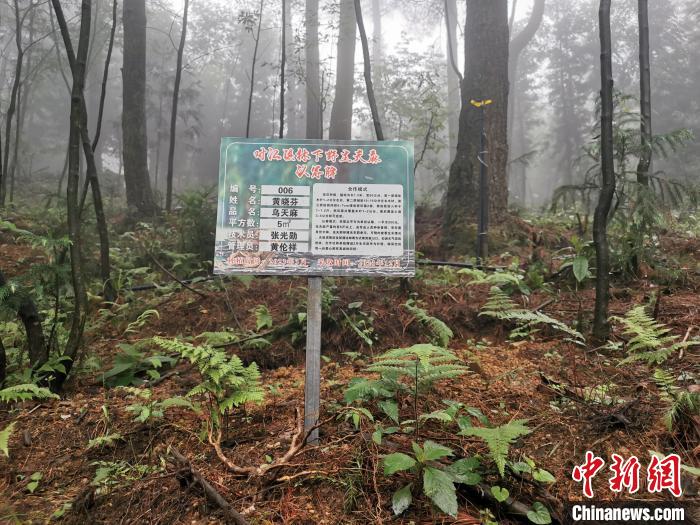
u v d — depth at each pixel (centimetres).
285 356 421
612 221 613
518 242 697
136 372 390
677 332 392
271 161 278
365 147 281
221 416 286
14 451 281
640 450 261
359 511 227
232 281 568
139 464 266
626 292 480
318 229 273
